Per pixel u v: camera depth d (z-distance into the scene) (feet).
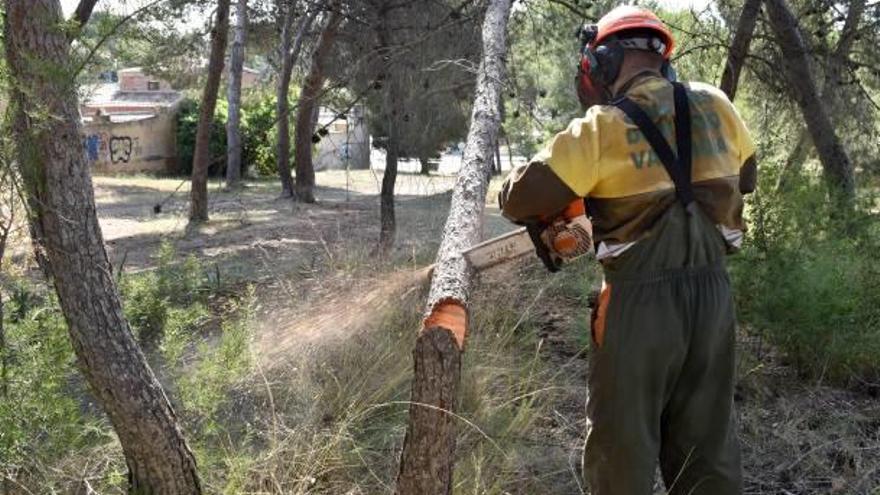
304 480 11.85
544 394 15.25
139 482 10.66
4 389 10.95
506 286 20.27
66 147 10.06
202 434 12.39
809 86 25.96
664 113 9.74
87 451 11.95
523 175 9.71
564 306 20.62
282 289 20.70
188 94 110.83
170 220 53.93
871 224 18.85
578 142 9.58
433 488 9.81
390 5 25.89
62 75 9.89
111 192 78.02
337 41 30.60
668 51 10.36
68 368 12.11
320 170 119.14
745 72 29.01
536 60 27.99
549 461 13.15
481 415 13.94
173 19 29.60
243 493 11.57
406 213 38.04
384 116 28.30
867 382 16.53
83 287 10.15
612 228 9.74
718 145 9.91
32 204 10.07
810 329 15.88
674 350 9.67
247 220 50.65
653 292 9.63
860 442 14.12
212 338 18.58
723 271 10.07
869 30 26.22
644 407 9.76
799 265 16.40
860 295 16.52
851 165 26.08
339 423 13.25
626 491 9.81
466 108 27.73
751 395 15.90
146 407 10.39
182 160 113.09
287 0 31.27
